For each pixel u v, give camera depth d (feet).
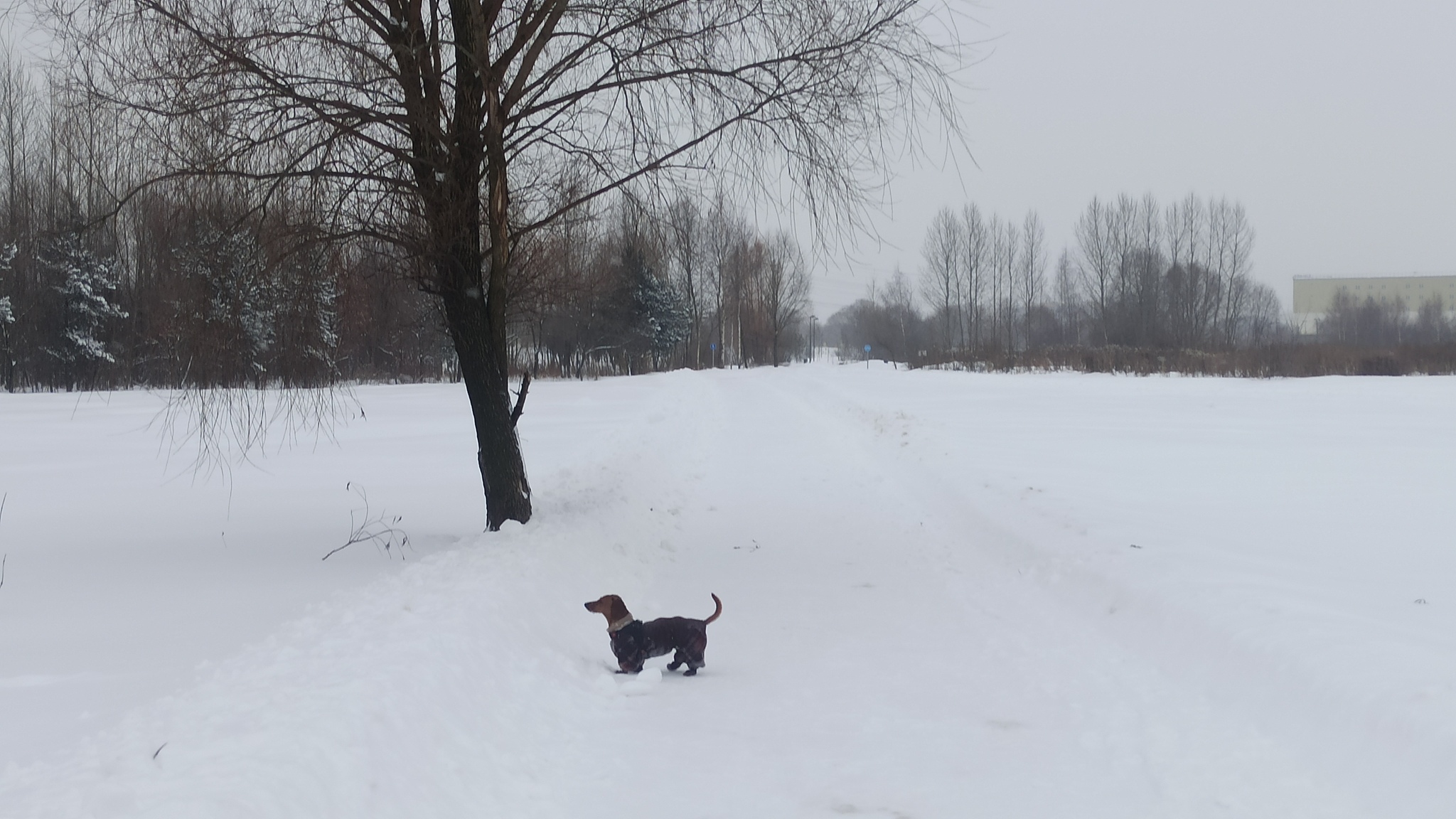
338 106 30.12
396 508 45.11
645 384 171.12
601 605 21.67
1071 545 31.40
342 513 43.68
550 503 39.58
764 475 57.21
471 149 32.60
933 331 352.08
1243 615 21.58
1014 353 242.37
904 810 14.82
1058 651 22.99
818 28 31.94
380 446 74.90
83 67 28.73
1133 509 38.06
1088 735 17.84
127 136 29.12
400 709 15.44
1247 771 15.78
